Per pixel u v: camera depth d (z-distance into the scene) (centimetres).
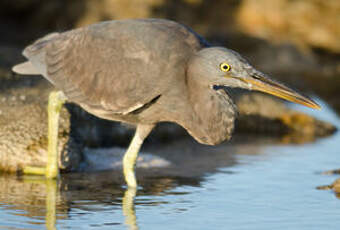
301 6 2800
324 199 1013
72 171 1190
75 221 876
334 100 2139
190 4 2683
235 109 1018
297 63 2497
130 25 1049
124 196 1021
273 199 1012
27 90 1376
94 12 2423
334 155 1398
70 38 1116
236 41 2569
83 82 1073
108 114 1070
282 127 1728
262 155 1388
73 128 1244
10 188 1053
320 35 2756
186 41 1026
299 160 1334
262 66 2323
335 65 2614
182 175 1181
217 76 994
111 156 1292
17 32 2361
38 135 1198
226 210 948
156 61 1005
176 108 1019
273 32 2756
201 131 1022
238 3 2822
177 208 955
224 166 1268
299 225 876
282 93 992
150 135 1498
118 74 1030
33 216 893
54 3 2453
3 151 1176
